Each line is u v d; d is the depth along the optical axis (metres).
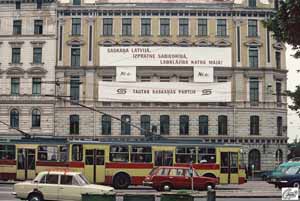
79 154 42.06
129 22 72.00
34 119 71.19
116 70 70.50
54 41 71.94
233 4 71.81
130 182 41.91
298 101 15.41
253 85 71.31
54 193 27.97
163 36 71.44
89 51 71.50
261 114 70.81
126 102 70.38
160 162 42.38
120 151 42.22
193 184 38.44
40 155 43.62
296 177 40.91
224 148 42.72
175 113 70.44
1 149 44.41
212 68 70.38
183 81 70.50
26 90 71.62
